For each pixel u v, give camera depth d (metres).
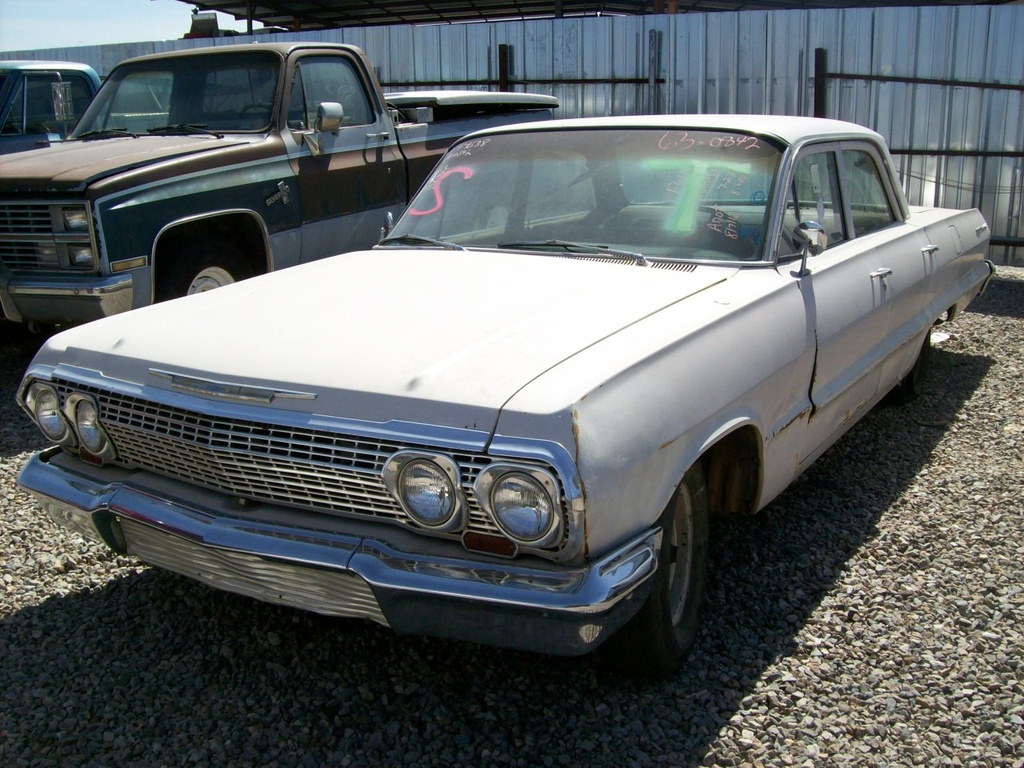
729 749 2.65
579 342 2.71
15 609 3.45
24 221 5.49
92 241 5.34
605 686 2.96
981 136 10.27
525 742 2.70
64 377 3.05
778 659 3.09
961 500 4.34
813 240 3.53
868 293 4.05
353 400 2.53
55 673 3.05
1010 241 10.38
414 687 2.96
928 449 5.00
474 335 2.79
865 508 4.26
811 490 4.46
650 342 2.74
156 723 2.80
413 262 3.73
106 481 3.01
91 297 5.33
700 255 3.54
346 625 3.33
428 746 2.69
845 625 3.29
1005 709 2.83
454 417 2.40
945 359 6.80
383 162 7.25
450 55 12.16
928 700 2.86
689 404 2.73
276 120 6.44
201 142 6.17
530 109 8.94
